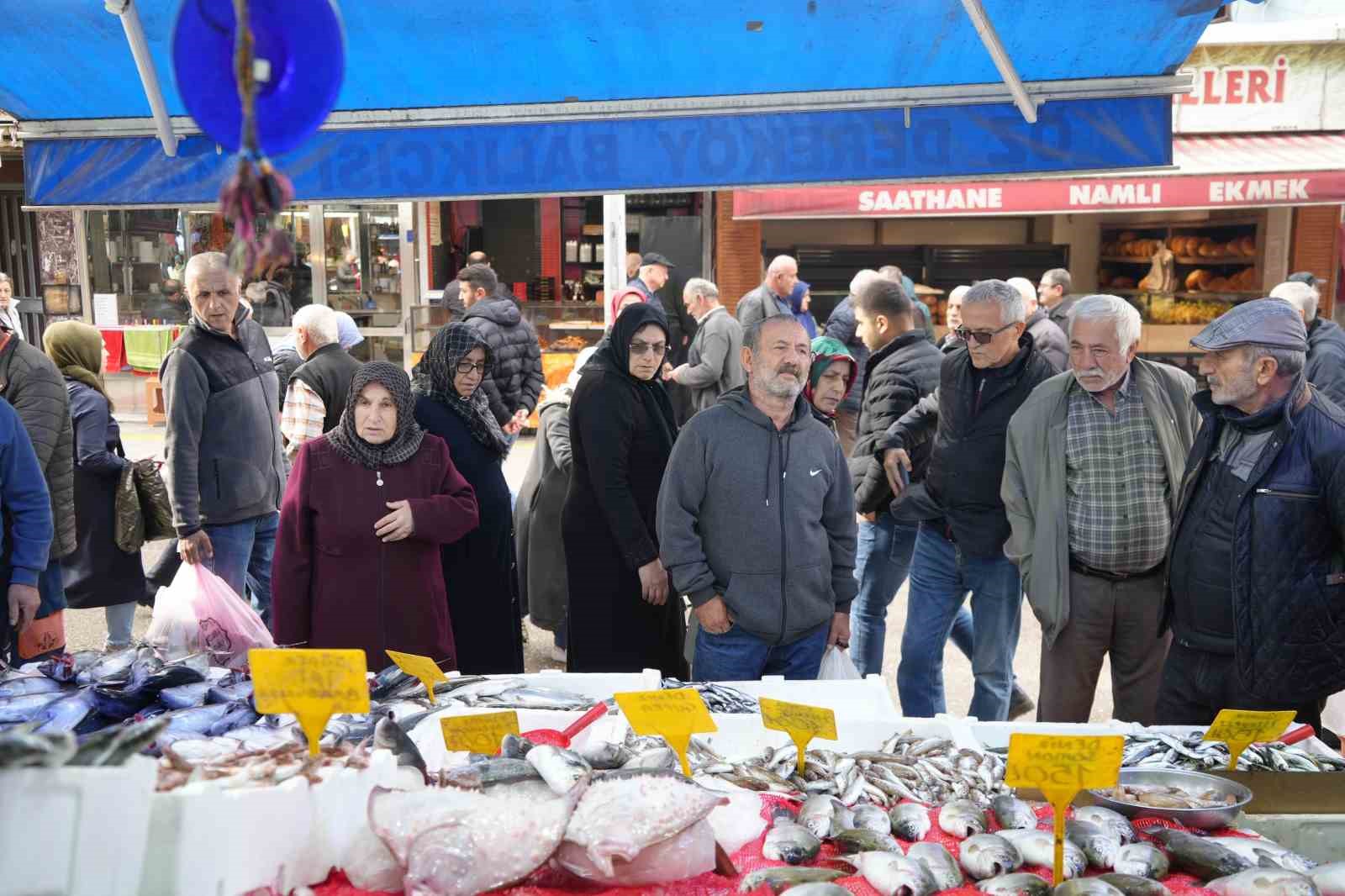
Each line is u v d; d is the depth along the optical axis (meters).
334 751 1.85
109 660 2.57
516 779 2.00
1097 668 3.61
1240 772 2.33
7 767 1.30
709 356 7.43
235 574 4.77
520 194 3.91
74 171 3.93
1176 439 3.48
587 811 1.73
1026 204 10.25
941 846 1.94
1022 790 2.26
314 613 3.49
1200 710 3.21
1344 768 2.41
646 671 2.97
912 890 1.76
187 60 1.45
